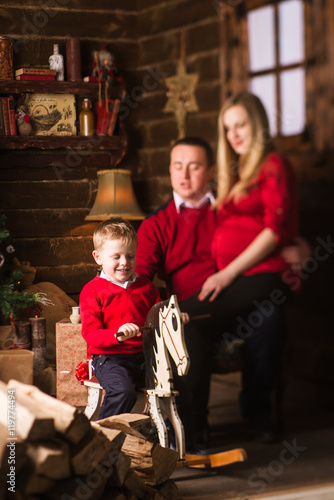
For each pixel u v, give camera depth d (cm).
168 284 315
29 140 346
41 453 185
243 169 311
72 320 307
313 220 308
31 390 210
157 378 240
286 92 316
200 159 313
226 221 310
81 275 354
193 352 291
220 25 336
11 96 353
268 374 300
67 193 357
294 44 313
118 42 376
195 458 255
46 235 351
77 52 359
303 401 313
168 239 311
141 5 374
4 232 309
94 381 262
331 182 302
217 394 335
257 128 311
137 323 260
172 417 241
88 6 367
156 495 216
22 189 349
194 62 351
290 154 312
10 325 316
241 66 331
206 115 346
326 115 303
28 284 327
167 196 371
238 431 294
